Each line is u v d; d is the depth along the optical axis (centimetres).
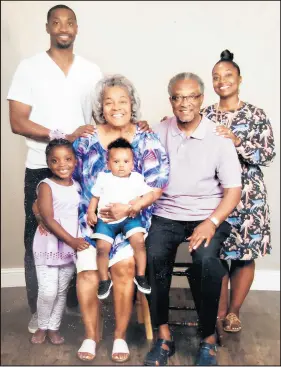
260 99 245
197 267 181
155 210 194
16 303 235
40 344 204
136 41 235
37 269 201
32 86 200
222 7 236
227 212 184
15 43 234
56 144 188
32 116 202
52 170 191
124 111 184
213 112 205
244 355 199
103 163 187
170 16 235
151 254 183
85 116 204
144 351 192
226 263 215
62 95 201
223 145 187
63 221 192
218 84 203
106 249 184
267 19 237
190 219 190
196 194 190
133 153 187
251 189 205
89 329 193
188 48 235
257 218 205
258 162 200
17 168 247
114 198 184
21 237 249
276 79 242
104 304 195
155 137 190
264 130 201
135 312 208
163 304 186
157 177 187
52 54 203
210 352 188
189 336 203
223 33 237
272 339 212
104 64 234
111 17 235
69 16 199
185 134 189
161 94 232
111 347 195
